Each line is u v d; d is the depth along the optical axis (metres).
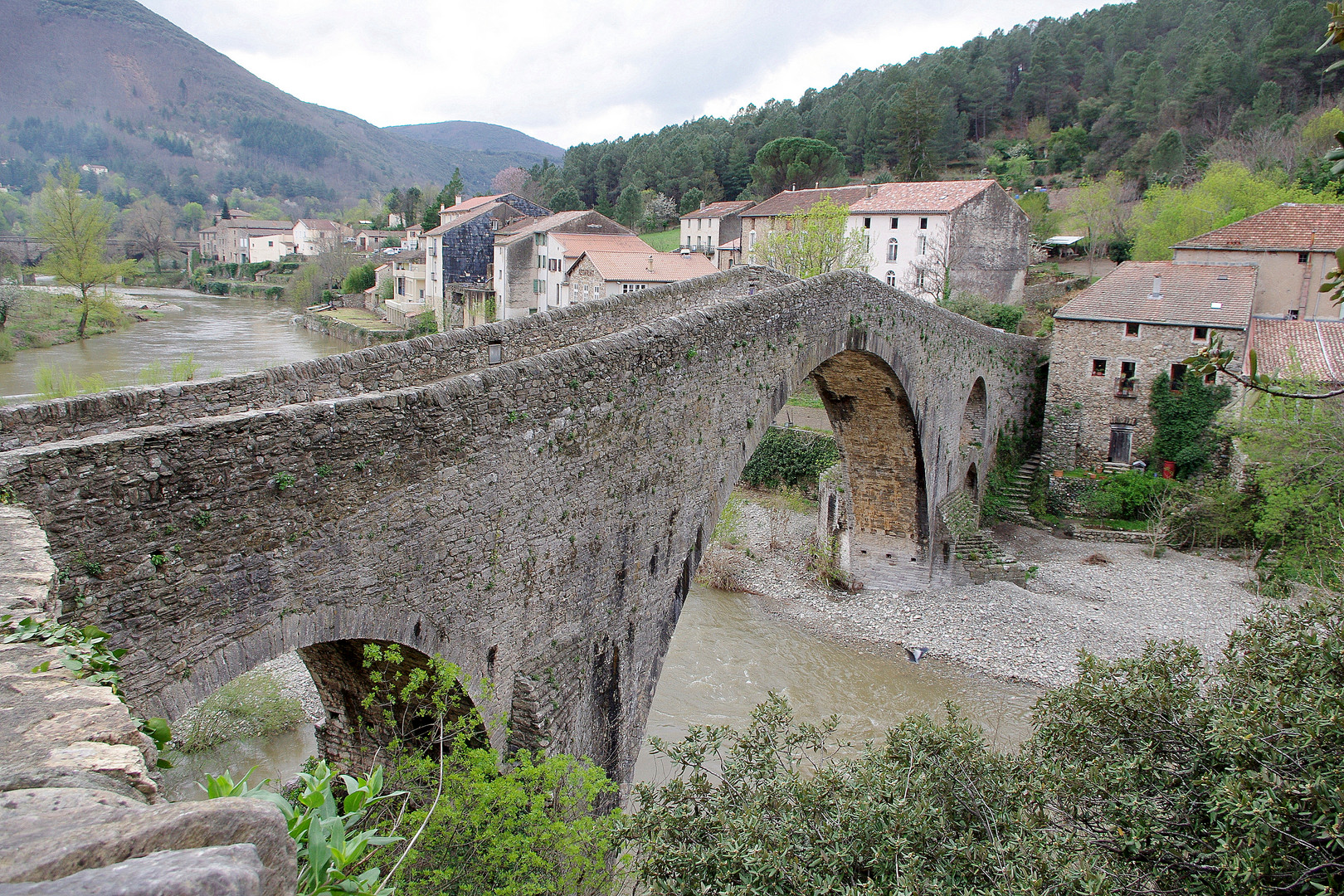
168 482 7.51
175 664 7.68
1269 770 7.73
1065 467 36.94
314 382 11.86
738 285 22.09
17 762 3.47
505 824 9.78
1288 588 27.78
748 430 17.20
